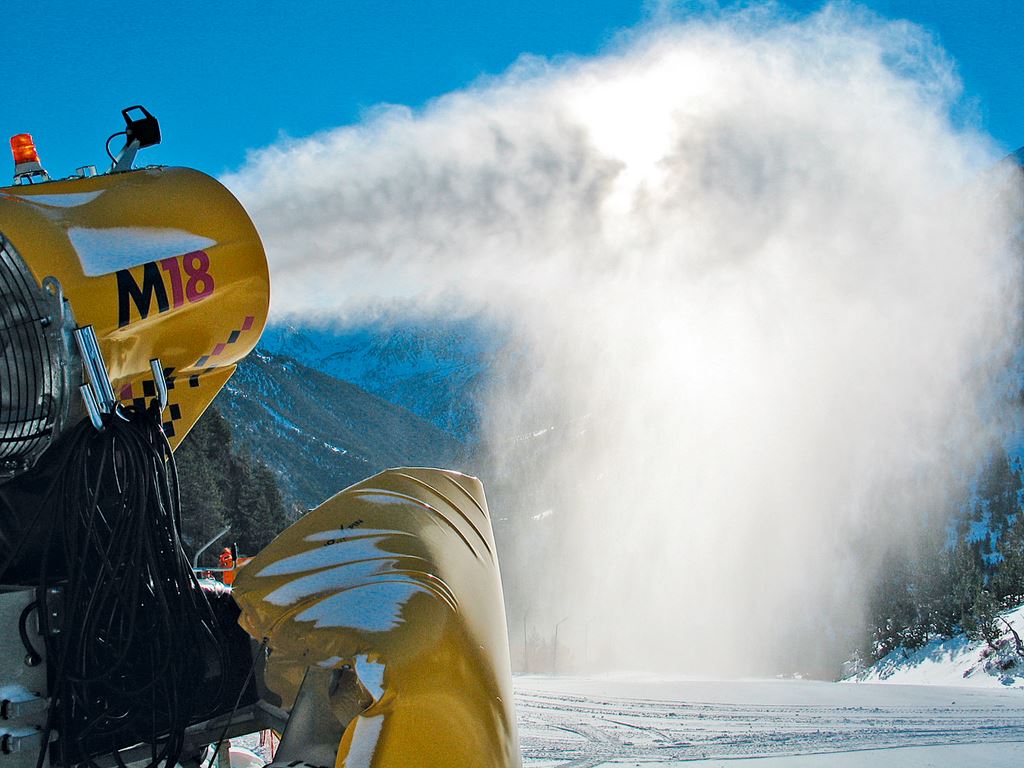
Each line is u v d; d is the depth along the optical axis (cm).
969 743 2092
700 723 2153
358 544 193
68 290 212
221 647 222
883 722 2369
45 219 220
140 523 210
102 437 212
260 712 227
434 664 171
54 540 217
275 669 202
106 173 253
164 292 237
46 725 190
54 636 198
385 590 180
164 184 254
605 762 1562
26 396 202
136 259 232
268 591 187
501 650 189
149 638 212
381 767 162
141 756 211
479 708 174
